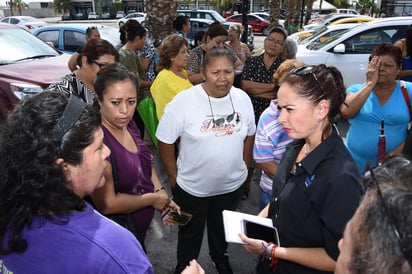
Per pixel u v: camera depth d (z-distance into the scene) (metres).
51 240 0.84
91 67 2.33
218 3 45.41
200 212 2.26
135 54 4.24
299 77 1.26
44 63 5.06
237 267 2.68
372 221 0.67
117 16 52.16
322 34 8.52
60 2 54.03
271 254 1.40
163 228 3.19
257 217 1.60
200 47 4.46
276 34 3.40
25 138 0.82
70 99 0.91
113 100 1.69
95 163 0.92
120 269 0.85
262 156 2.15
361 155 2.62
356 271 0.70
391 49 2.34
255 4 44.25
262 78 3.49
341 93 1.28
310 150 1.37
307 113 1.26
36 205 0.84
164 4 5.61
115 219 1.72
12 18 20.88
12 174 0.83
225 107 2.10
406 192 0.65
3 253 0.86
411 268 0.61
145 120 3.16
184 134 2.12
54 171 0.83
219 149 2.08
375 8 37.69
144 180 1.89
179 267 2.42
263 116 2.15
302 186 1.31
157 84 3.10
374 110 2.49
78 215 0.88
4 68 4.67
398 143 2.52
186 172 2.18
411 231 0.61
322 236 1.29
